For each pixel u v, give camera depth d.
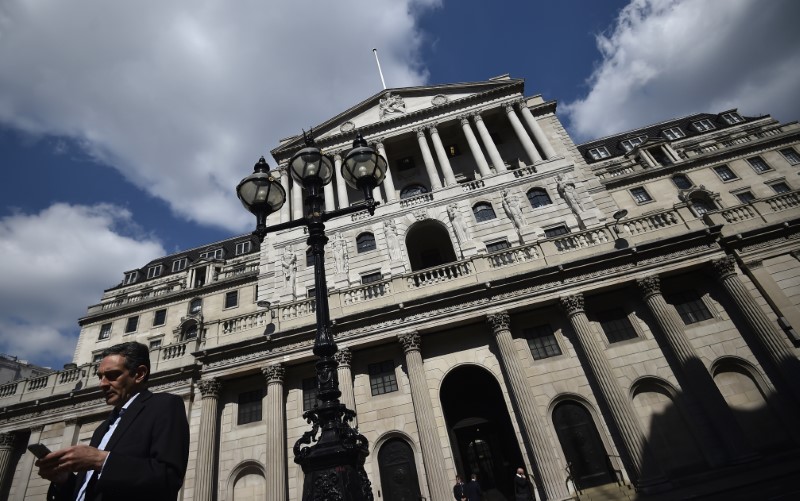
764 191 34.06
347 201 31.77
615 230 21.48
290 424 19.91
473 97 34.16
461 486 15.37
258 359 20.75
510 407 18.64
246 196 8.51
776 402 16.94
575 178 28.39
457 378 21.38
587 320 19.25
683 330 18.41
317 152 8.62
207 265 46.25
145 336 41.56
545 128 33.09
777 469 14.39
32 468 21.58
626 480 16.38
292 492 18.27
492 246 26.44
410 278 22.09
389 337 20.11
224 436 20.19
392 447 18.95
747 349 18.31
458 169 33.59
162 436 2.85
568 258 21.00
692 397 17.56
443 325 20.08
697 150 39.06
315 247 8.01
